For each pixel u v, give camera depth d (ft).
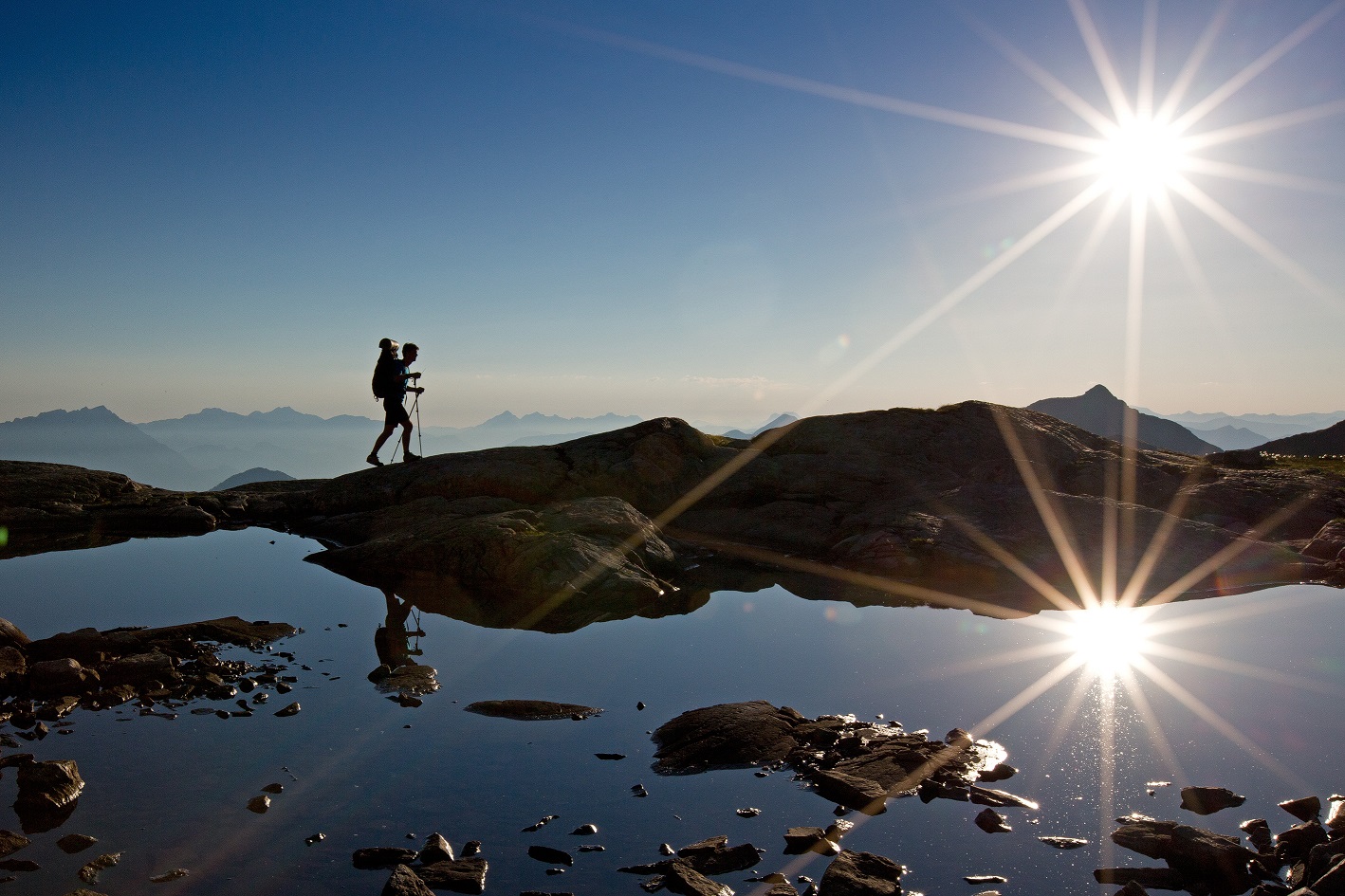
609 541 59.77
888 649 41.81
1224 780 26.27
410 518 70.64
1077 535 63.16
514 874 21.17
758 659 40.29
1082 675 37.27
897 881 20.65
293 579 57.11
